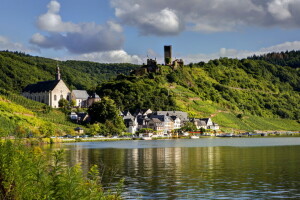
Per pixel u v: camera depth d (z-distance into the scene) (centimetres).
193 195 6031
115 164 9956
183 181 7231
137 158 11550
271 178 7519
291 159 11000
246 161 10512
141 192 6234
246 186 6719
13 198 2948
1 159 3055
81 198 2881
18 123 18075
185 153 13388
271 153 13188
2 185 3005
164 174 8106
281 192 6216
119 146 17775
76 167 3353
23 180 2983
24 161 3075
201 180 7331
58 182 2847
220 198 5828
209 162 10300
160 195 6038
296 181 7162
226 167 9181
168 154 13000
